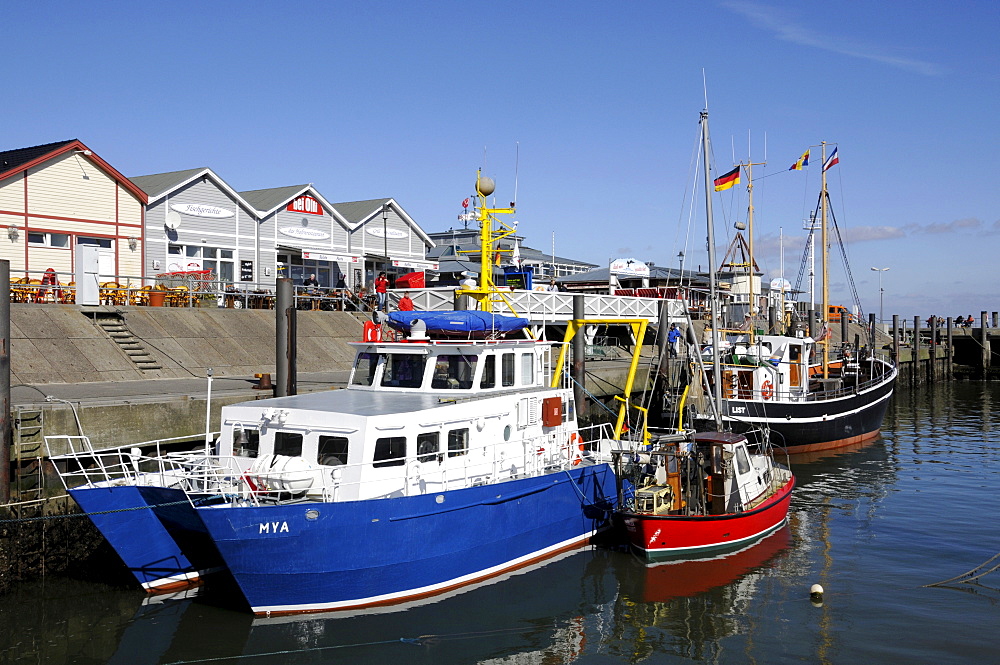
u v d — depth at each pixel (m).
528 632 13.36
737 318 38.47
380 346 16.44
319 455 13.45
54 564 14.27
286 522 12.38
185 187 36.69
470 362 15.99
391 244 48.03
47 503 14.40
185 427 18.03
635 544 17.02
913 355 61.72
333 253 43.91
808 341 33.22
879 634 13.52
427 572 13.92
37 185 31.16
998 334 67.00
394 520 13.24
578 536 17.48
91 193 32.91
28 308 24.11
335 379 25.19
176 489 12.70
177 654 12.02
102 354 23.48
